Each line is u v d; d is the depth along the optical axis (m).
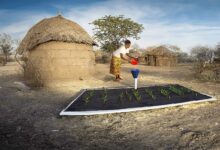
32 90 5.90
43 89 6.05
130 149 2.62
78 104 4.25
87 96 4.87
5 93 5.51
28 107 4.32
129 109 3.93
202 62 8.81
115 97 4.75
